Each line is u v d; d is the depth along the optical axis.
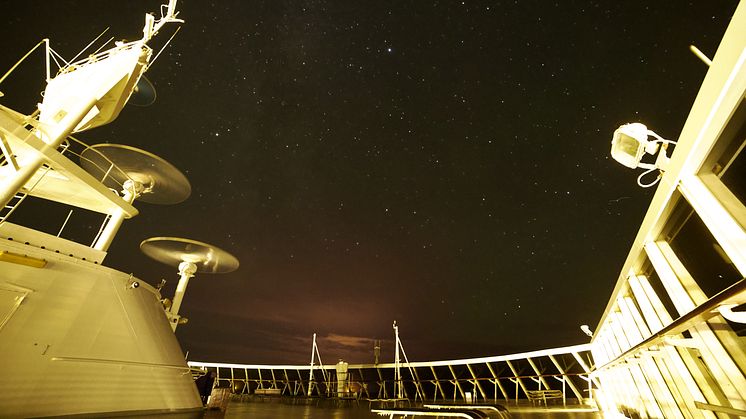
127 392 6.42
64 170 6.21
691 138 2.02
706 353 2.71
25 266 5.80
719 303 1.77
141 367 6.98
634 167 2.68
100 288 6.79
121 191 9.98
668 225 3.13
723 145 1.91
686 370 3.39
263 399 22.73
